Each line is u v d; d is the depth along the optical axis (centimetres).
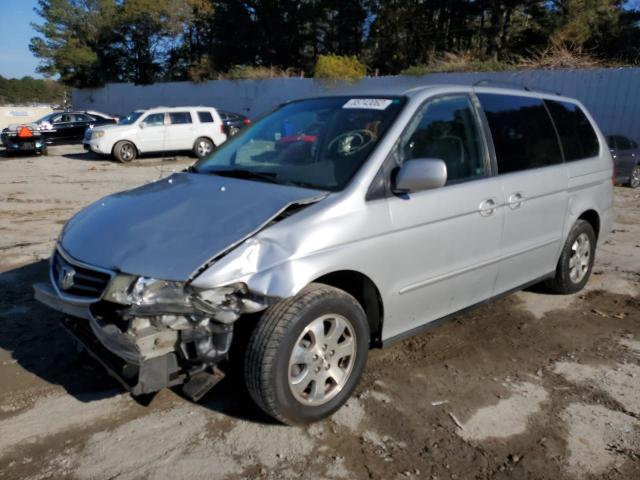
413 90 381
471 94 410
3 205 992
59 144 2469
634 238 791
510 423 325
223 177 369
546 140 470
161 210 325
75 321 331
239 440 304
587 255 532
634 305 517
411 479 277
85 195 1116
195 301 271
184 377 294
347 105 388
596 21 2719
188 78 4169
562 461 293
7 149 1916
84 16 4094
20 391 350
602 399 353
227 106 3169
